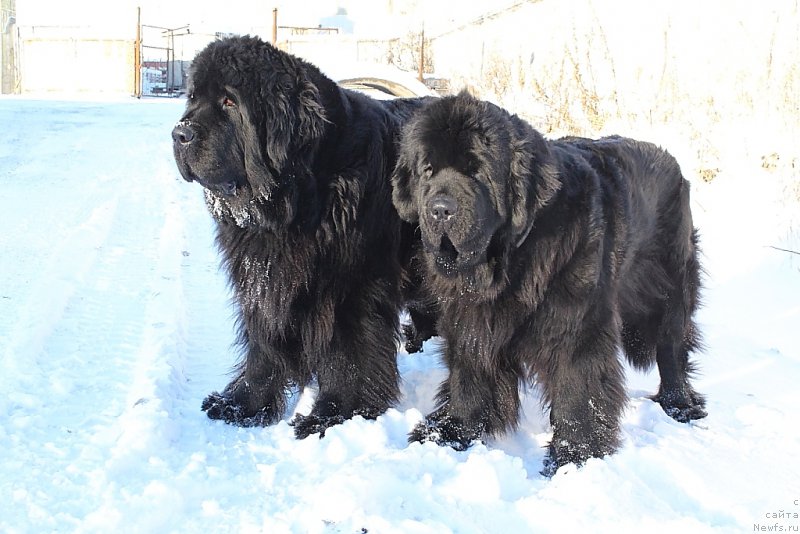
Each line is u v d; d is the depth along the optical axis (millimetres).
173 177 5062
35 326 2463
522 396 2338
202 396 2273
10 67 16562
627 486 1743
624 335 2426
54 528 1574
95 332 2553
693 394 2389
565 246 1891
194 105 1993
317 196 2033
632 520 1648
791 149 4156
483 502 1692
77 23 25797
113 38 15445
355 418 2047
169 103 10781
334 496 1612
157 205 4289
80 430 1950
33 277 2928
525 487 1798
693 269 2471
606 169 2121
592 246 1923
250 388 2170
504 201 1838
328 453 1901
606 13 6262
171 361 2344
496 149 1811
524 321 1943
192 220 4027
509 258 1889
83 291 2902
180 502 1660
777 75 4629
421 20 11742
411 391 2385
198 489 1718
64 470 1769
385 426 2059
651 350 2408
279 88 1984
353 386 2141
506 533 1607
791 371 2576
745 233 3775
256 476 1803
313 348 2129
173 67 17016
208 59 1979
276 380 2186
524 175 1825
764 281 3352
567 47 5926
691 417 2258
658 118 5078
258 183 1984
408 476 1753
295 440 2031
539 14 7375
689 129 4738
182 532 1582
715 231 3863
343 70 5508
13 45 16453
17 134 6812
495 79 7160
